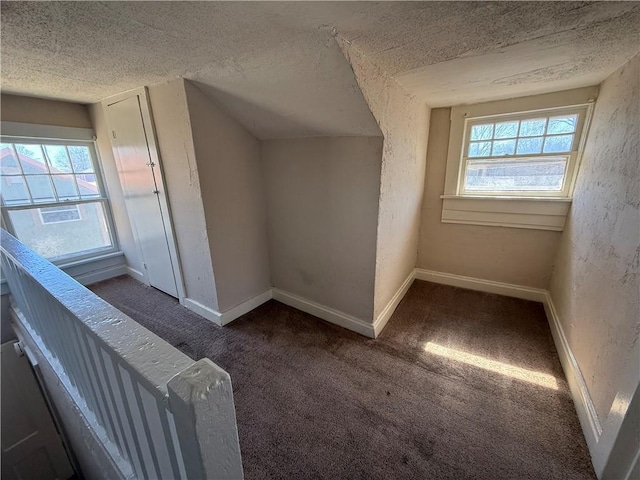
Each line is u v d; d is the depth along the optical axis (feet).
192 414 1.42
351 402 4.94
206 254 6.89
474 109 7.74
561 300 6.61
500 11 3.09
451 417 4.61
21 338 6.96
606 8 3.02
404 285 8.73
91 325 2.26
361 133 5.63
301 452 4.12
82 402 4.17
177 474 2.09
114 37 3.76
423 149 8.27
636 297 3.48
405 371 5.63
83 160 9.46
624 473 3.36
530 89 6.44
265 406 4.89
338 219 6.57
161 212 7.53
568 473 3.76
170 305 8.32
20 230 8.50
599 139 5.75
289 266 7.97
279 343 6.55
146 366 1.80
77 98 7.68
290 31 3.62
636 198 3.87
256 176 7.50
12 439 7.39
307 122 5.85
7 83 6.00
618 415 3.38
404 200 7.41
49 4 2.92
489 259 8.70
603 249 4.71
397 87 5.76
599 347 4.28
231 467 1.72
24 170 8.40
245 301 7.85
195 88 5.77
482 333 6.81
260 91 5.36
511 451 4.06
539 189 7.64
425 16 3.19
